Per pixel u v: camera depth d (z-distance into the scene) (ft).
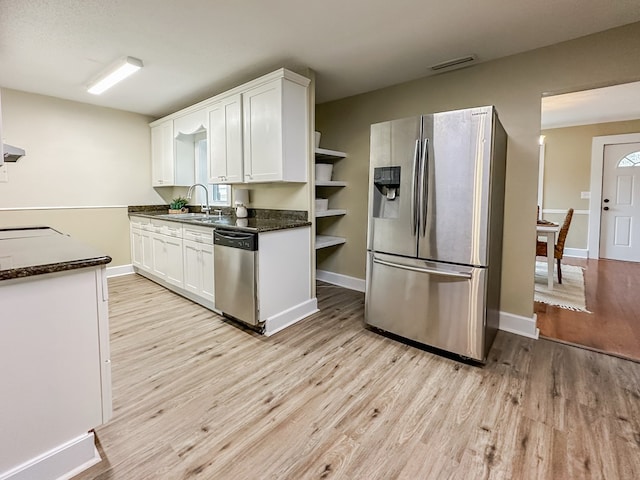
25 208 12.39
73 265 4.22
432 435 5.20
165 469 4.54
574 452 4.84
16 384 3.96
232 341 8.50
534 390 6.35
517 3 6.37
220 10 6.64
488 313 7.39
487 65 9.05
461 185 7.12
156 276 13.56
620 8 6.54
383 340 8.56
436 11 6.68
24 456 4.07
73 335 4.36
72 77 10.55
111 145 14.46
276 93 9.25
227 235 9.31
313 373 6.98
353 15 6.82
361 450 4.90
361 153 12.14
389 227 8.29
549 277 12.67
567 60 7.91
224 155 11.22
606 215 18.26
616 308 10.75
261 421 5.52
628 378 6.75
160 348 8.09
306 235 10.27
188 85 11.23
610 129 17.56
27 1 6.28
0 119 4.77
